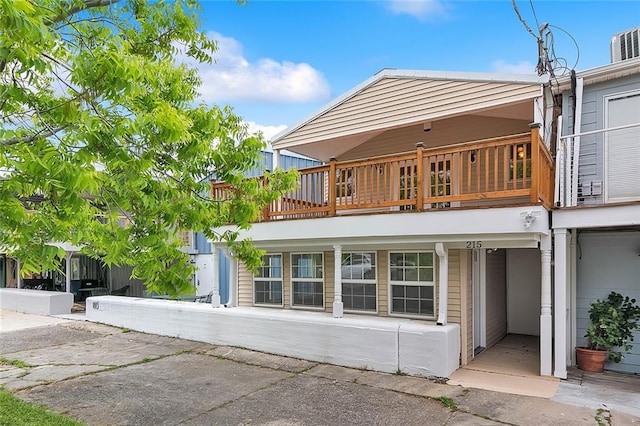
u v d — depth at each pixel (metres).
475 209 5.95
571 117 7.31
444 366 6.03
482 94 7.48
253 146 4.30
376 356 6.57
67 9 3.54
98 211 3.78
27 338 9.30
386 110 8.53
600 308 6.35
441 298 6.50
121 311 10.45
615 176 6.78
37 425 4.32
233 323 8.31
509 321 9.32
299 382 6.03
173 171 3.72
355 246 7.53
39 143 2.74
